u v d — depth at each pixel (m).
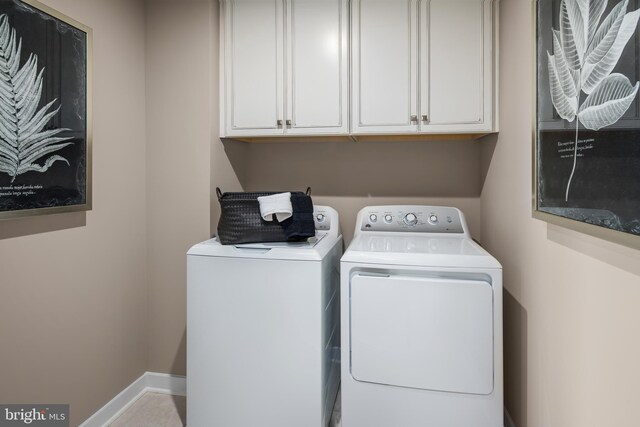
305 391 1.55
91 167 1.62
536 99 1.25
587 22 0.94
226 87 2.02
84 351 1.65
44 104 1.39
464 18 1.82
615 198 0.83
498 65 1.80
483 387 1.42
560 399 1.17
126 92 1.86
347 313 1.54
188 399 1.66
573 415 1.09
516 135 1.54
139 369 2.03
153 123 2.01
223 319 1.61
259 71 1.99
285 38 1.96
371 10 1.89
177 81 1.97
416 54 1.87
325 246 1.70
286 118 1.97
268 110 1.99
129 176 1.90
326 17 1.93
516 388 1.58
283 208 1.66
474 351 1.42
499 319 1.41
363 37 1.91
